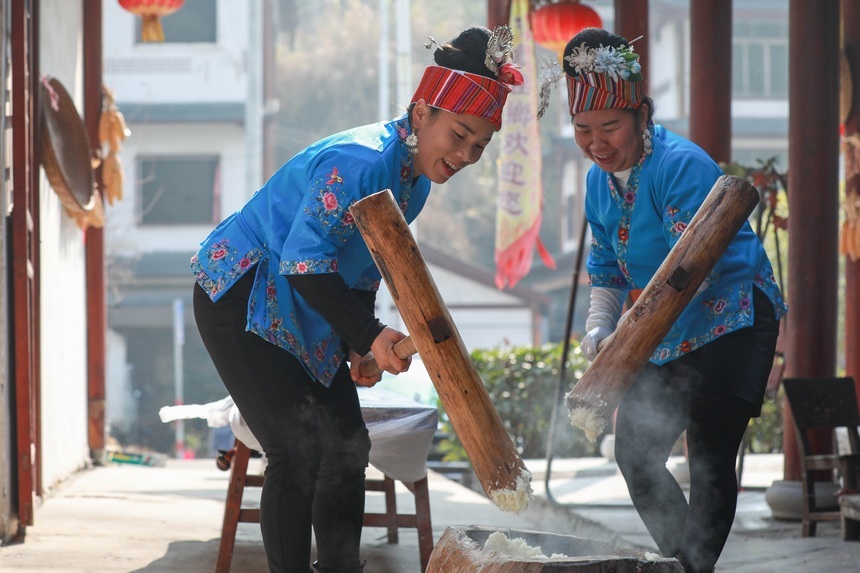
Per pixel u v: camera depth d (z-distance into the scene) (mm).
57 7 11469
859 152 12062
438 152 5102
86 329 13750
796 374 10219
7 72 7633
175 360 42938
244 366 5125
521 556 3867
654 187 5656
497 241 14188
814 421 9125
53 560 6883
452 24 62031
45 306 10320
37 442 9375
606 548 4172
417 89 5137
